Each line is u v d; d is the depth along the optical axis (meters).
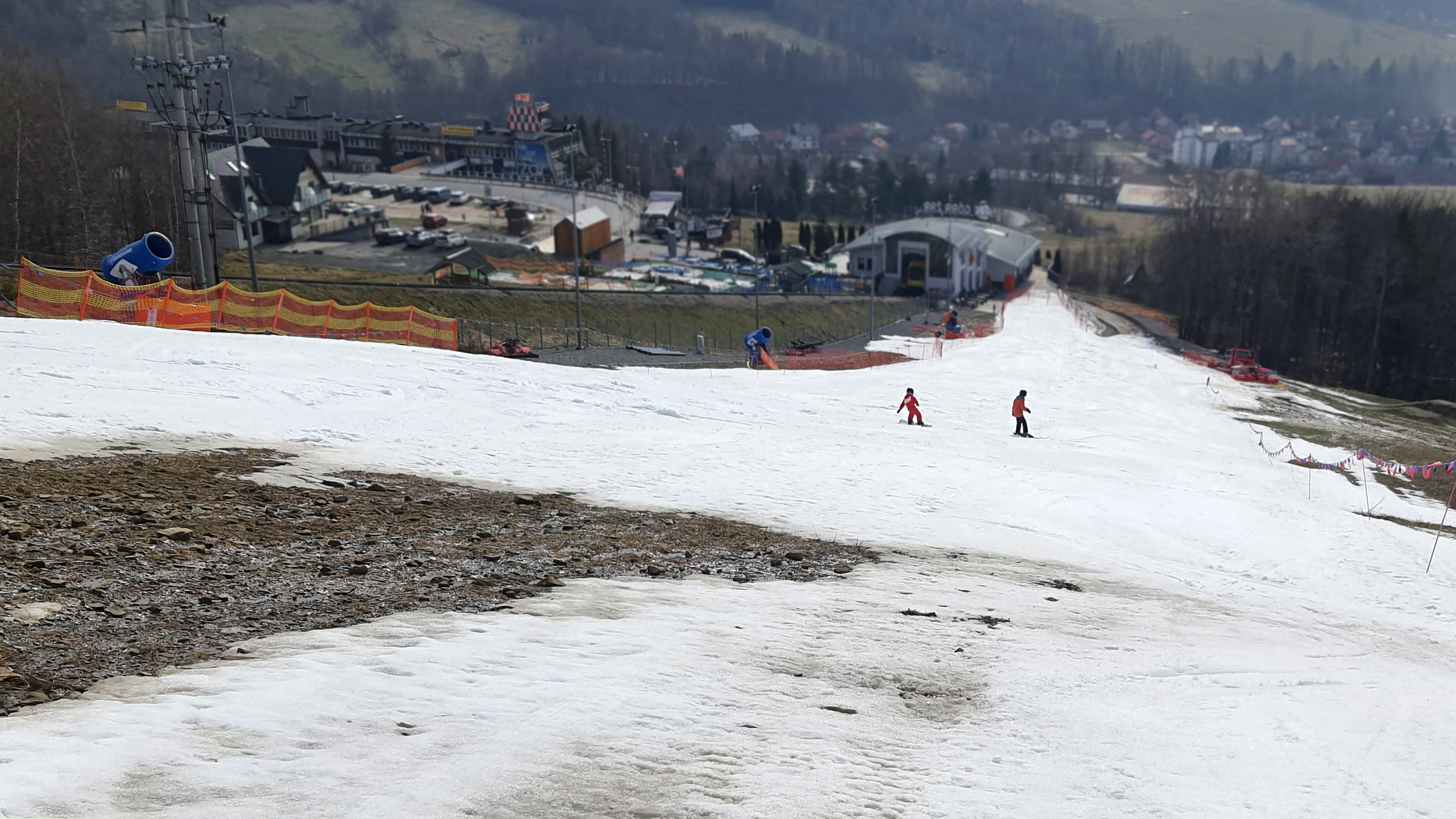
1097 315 109.62
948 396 45.50
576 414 29.33
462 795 6.82
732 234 152.00
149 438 19.38
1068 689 10.85
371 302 57.34
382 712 8.10
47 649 8.95
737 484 22.58
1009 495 24.41
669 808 6.95
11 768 6.44
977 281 123.94
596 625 11.10
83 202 71.88
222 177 98.25
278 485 17.09
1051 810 7.73
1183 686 11.53
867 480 24.47
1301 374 106.44
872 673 10.67
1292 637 15.08
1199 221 115.56
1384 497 33.75
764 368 52.06
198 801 6.38
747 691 9.54
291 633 9.98
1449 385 97.31
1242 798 8.39
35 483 14.80
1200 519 24.22
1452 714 11.52
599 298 70.75
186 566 11.98
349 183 151.50
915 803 7.57
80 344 26.78
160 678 8.45
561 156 172.12
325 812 6.42
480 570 13.34
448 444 23.25
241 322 39.16
